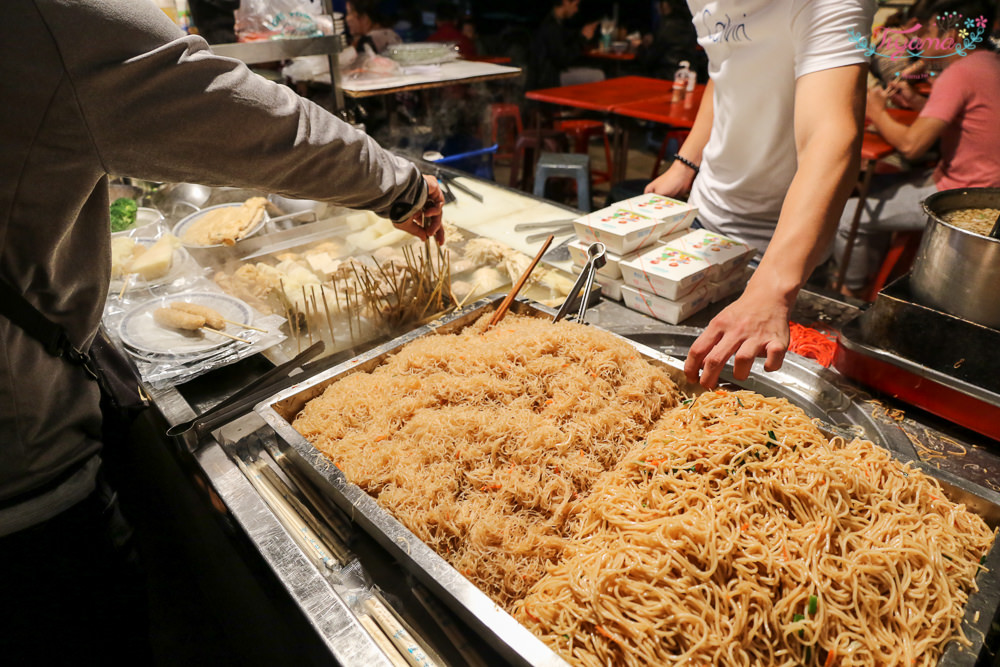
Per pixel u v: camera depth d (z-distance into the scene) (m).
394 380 1.20
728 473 0.86
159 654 1.67
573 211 2.24
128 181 2.48
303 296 1.61
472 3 8.75
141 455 1.73
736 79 1.75
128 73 0.81
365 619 0.86
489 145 4.89
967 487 0.90
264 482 1.09
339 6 5.21
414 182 1.31
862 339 1.28
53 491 1.09
